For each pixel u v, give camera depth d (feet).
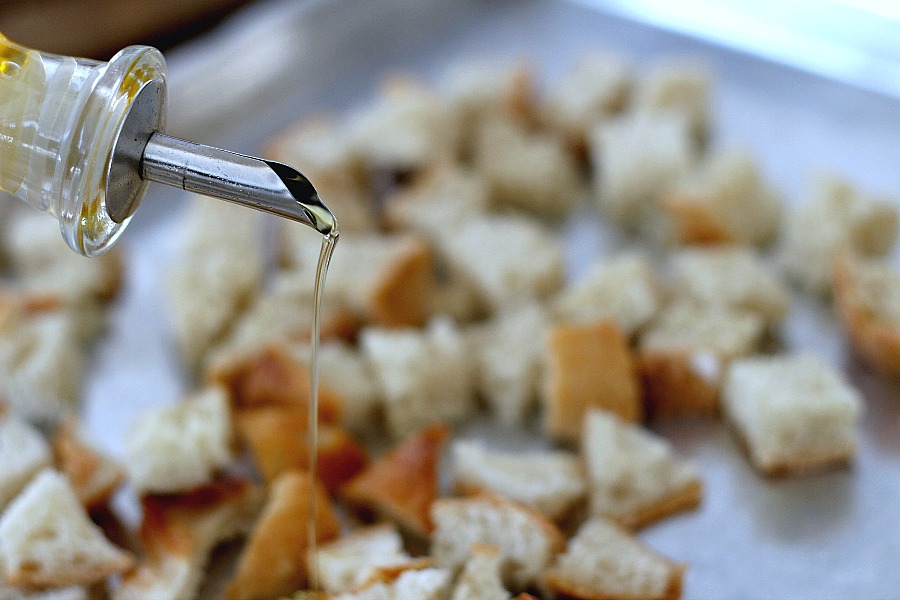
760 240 1.60
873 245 1.54
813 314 1.52
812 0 1.83
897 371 1.45
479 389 1.46
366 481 1.34
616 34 1.87
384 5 1.84
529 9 1.92
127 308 1.53
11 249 1.56
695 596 1.30
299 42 1.78
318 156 1.62
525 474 1.36
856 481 1.38
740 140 1.71
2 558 1.29
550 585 1.28
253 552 1.28
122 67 1.14
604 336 1.40
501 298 1.51
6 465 1.35
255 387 1.38
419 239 1.58
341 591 1.27
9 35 1.83
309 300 1.50
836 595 1.30
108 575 1.29
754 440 1.39
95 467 1.34
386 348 1.43
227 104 1.72
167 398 1.45
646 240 1.61
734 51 1.82
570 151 1.71
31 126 1.14
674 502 1.35
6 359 1.42
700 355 1.41
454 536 1.31
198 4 2.01
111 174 1.14
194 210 1.56
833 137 1.71
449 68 1.82
